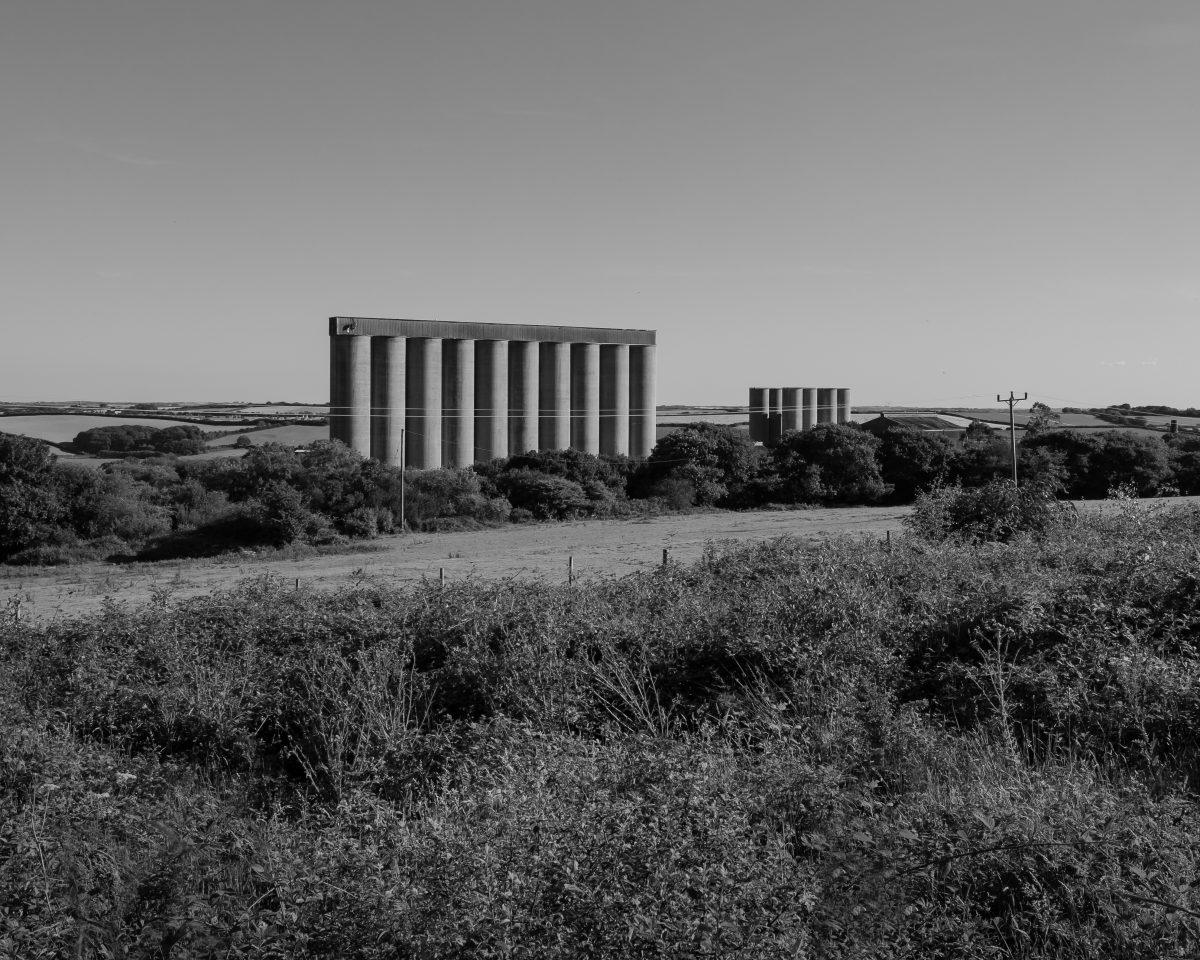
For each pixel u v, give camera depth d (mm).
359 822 6816
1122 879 5629
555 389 81312
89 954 5922
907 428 74625
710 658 12078
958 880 5871
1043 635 11406
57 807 7441
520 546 43250
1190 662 9688
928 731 8938
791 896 4969
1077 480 67875
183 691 11945
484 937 4773
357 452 59406
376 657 12281
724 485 66750
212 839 7332
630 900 4855
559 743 8367
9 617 16531
